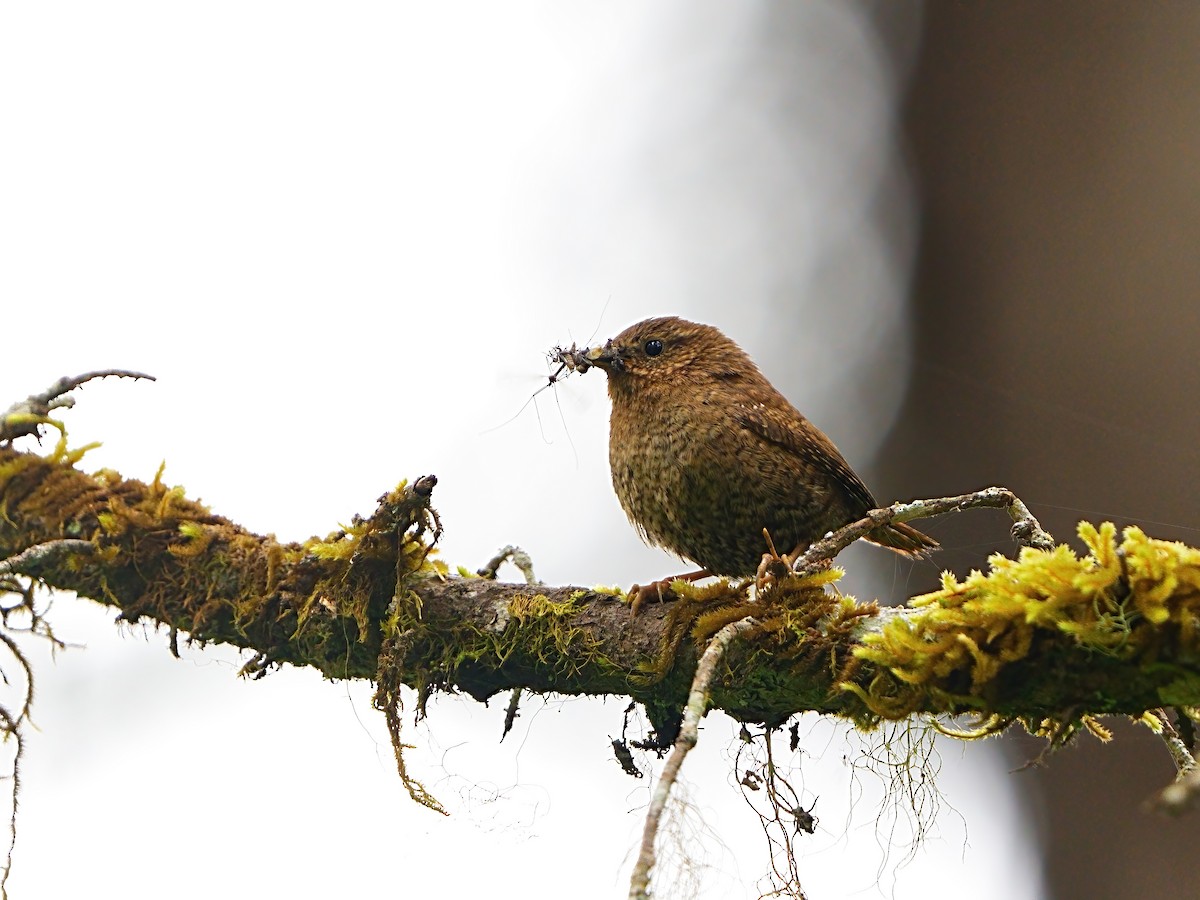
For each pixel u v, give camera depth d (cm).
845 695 615
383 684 677
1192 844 1133
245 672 718
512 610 688
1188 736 566
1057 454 1180
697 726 477
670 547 952
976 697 566
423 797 672
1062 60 1219
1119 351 1153
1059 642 545
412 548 695
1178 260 1136
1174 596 521
